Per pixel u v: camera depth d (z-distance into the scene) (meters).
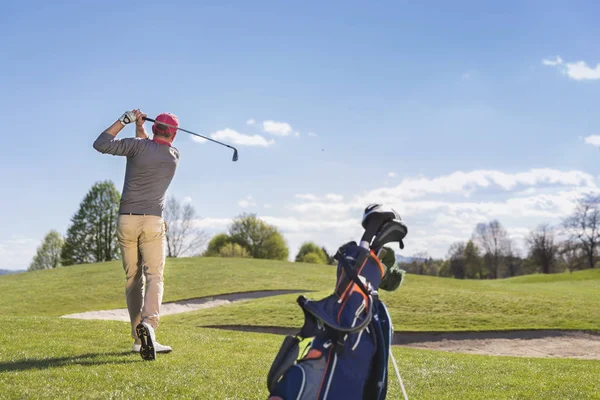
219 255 86.44
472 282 42.16
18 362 6.46
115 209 69.94
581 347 17.50
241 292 32.75
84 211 69.06
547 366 9.95
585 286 40.69
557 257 91.88
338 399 3.26
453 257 107.62
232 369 6.73
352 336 3.36
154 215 6.91
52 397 5.12
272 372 3.36
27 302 31.25
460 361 9.78
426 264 112.88
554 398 6.46
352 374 3.32
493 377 7.86
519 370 8.88
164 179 6.98
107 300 32.00
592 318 20.95
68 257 69.19
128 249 6.98
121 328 9.37
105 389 5.50
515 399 6.34
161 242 7.03
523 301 24.12
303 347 3.31
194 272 40.41
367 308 3.47
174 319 22.81
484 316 21.44
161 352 7.47
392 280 3.95
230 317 22.06
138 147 6.79
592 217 85.31
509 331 19.20
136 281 7.18
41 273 43.59
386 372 3.49
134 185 6.88
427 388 6.83
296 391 3.19
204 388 5.77
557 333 19.09
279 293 32.94
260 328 20.23
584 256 88.75
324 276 39.66
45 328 9.10
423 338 18.86
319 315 3.34
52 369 6.09
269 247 90.56
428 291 26.83
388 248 3.84
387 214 3.78
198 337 9.32
